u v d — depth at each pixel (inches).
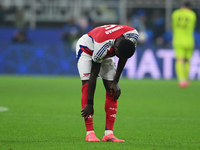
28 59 2763.3
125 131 903.7
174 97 1707.7
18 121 1020.5
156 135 849.5
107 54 721.6
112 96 772.0
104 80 782.5
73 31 3036.4
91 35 762.2
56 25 3280.0
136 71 2716.5
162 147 693.3
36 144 706.2
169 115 1183.6
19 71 2763.3
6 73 2768.2
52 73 2763.3
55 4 3262.8
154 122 1047.6
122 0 3230.8
